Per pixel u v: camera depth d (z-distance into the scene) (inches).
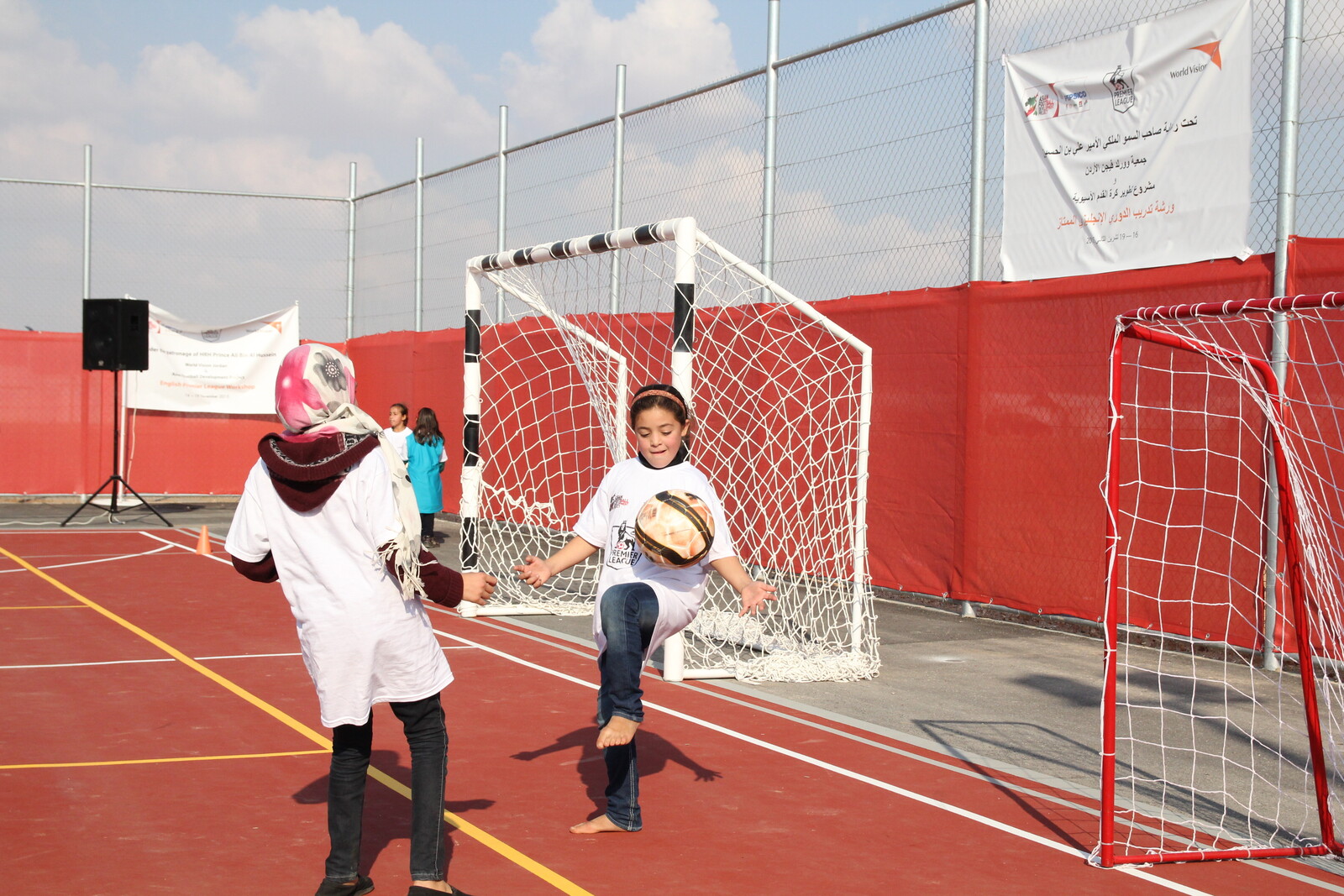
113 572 507.5
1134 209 370.9
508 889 168.6
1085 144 384.2
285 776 221.9
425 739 162.2
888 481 459.8
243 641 358.0
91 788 213.0
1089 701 299.6
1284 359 331.9
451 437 740.7
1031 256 404.5
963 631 398.3
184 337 834.8
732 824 199.9
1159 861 185.6
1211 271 350.3
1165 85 360.2
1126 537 376.5
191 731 254.1
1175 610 364.5
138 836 187.9
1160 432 366.6
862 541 343.9
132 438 823.7
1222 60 345.7
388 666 157.2
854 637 339.0
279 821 195.8
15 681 300.5
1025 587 408.8
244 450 855.7
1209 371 351.6
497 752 243.0
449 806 207.3
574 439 619.5
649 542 180.2
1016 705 295.1
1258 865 187.5
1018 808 212.2
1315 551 285.6
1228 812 215.2
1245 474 343.3
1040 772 237.0
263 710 272.4
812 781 226.1
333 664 155.2
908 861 183.6
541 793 215.8
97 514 745.0
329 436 155.0
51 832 188.9
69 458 805.2
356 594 155.4
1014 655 358.6
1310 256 328.5
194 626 381.7
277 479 154.8
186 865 175.3
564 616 424.5
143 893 163.9
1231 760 249.0
